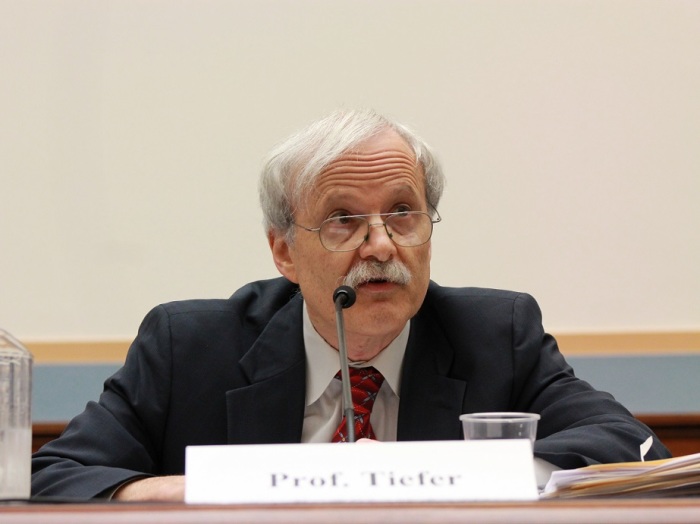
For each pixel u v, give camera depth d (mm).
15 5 10930
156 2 10953
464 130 10805
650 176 10742
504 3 10844
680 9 10789
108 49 10914
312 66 10898
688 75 10758
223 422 6680
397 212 6316
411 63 10867
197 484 3846
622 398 10609
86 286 10781
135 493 4961
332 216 6297
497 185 10766
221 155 10883
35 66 10883
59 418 10633
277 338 6832
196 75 10945
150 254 10820
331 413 6695
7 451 4230
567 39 10812
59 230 10820
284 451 3914
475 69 10836
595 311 10695
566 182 10750
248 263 10844
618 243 10719
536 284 10727
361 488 3832
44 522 3273
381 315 6184
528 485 3852
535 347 6828
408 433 6531
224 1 10961
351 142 6316
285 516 3268
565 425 6258
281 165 6547
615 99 10766
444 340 6828
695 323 10672
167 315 6980
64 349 10727
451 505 3324
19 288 10773
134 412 6652
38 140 10844
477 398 6594
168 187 10852
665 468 3918
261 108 10914
